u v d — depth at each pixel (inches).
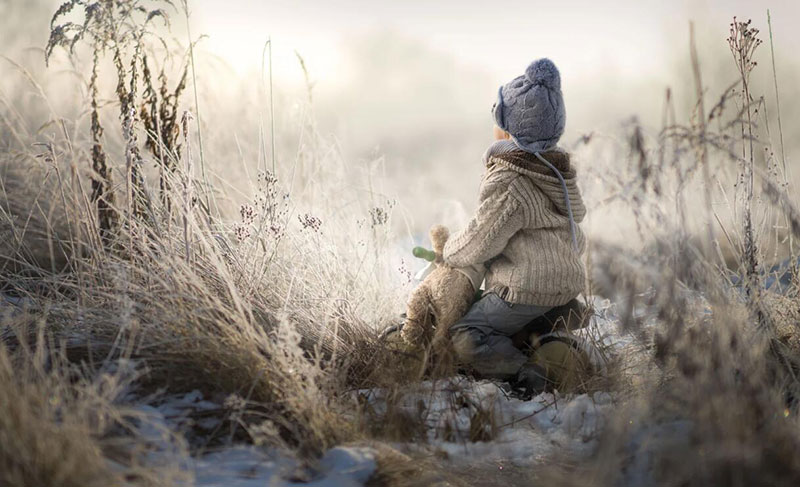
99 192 228.1
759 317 187.3
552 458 163.5
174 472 137.5
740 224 213.9
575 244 209.2
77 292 203.0
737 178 211.9
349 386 195.9
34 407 141.7
